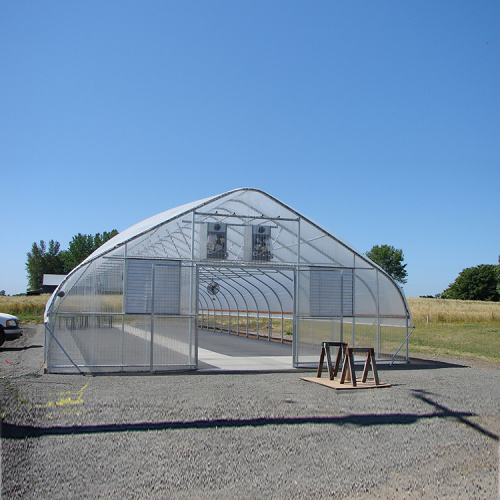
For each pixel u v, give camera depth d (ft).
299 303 44.04
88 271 38.32
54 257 352.69
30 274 348.18
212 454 18.80
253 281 67.51
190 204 47.50
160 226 40.57
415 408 26.58
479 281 261.03
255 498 15.29
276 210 44.91
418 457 19.06
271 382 34.71
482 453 19.70
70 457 18.16
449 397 29.71
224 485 16.15
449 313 127.13
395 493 15.90
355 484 16.48
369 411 25.75
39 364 42.93
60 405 25.62
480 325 107.76
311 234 45.60
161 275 39.78
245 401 27.61
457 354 56.80
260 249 44.04
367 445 20.30
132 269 39.24
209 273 64.64
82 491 15.46
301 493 15.71
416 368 44.01
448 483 16.72
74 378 35.01
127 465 17.54
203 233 42.11
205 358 49.90
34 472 16.79
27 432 20.86
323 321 44.62
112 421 22.79
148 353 38.81
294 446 19.95
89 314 38.14
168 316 39.50
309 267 44.96
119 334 38.47
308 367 42.98
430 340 73.77
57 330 37.73
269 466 17.81
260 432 21.62
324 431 21.99
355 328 49.67
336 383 33.91
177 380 34.78
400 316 46.75
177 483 16.19
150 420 23.06
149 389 30.73
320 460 18.52
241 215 44.04
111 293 38.70
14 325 57.77
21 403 25.86
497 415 25.44
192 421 23.02
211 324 109.81
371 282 47.96
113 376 36.24
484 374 40.04
